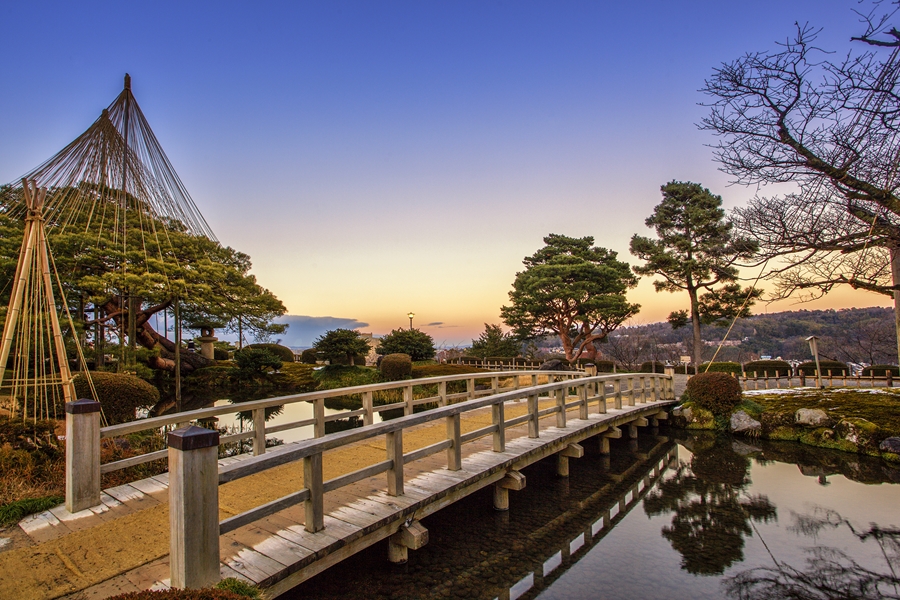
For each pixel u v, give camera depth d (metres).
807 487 8.14
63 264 11.16
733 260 8.89
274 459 3.70
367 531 4.19
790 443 11.35
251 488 5.25
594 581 4.85
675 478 8.71
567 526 6.27
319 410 6.89
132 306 13.04
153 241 11.60
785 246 7.86
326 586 4.44
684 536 6.05
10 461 5.49
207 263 12.37
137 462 5.07
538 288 28.45
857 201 7.01
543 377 24.98
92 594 3.16
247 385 21.22
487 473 5.91
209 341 24.59
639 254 26.05
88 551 3.74
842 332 29.28
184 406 15.73
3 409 7.00
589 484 8.16
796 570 5.14
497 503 6.61
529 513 6.67
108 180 10.21
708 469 9.33
